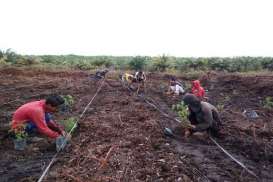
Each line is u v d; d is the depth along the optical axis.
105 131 4.52
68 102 6.48
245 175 3.47
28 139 4.22
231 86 10.24
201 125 4.40
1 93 7.63
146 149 3.89
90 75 12.32
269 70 15.57
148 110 6.05
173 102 7.30
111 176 3.20
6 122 5.08
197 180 3.23
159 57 16.42
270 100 7.64
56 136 3.94
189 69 15.16
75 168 3.39
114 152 3.75
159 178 3.21
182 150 3.99
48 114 4.22
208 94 9.01
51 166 3.47
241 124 5.46
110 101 6.89
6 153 3.85
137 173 3.27
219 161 3.76
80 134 4.44
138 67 16.02
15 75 11.38
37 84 9.22
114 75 12.53
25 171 3.38
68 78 11.18
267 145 4.31
